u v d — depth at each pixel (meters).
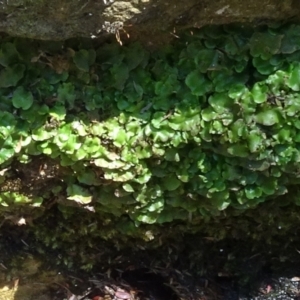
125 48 0.36
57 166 0.38
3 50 0.34
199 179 0.39
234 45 0.34
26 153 0.37
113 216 0.44
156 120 0.36
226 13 0.32
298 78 0.35
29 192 0.40
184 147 0.38
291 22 0.34
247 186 0.39
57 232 0.46
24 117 0.36
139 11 0.31
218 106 0.36
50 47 0.35
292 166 0.37
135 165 0.38
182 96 0.36
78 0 0.29
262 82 0.35
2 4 0.29
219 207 0.40
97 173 0.38
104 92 0.37
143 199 0.40
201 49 0.35
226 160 0.38
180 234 0.47
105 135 0.37
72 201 0.41
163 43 0.36
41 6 0.30
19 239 0.47
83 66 0.35
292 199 0.42
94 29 0.31
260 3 0.32
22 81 0.35
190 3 0.31
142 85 0.37
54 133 0.36
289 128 0.36
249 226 0.46
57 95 0.36
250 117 0.35
